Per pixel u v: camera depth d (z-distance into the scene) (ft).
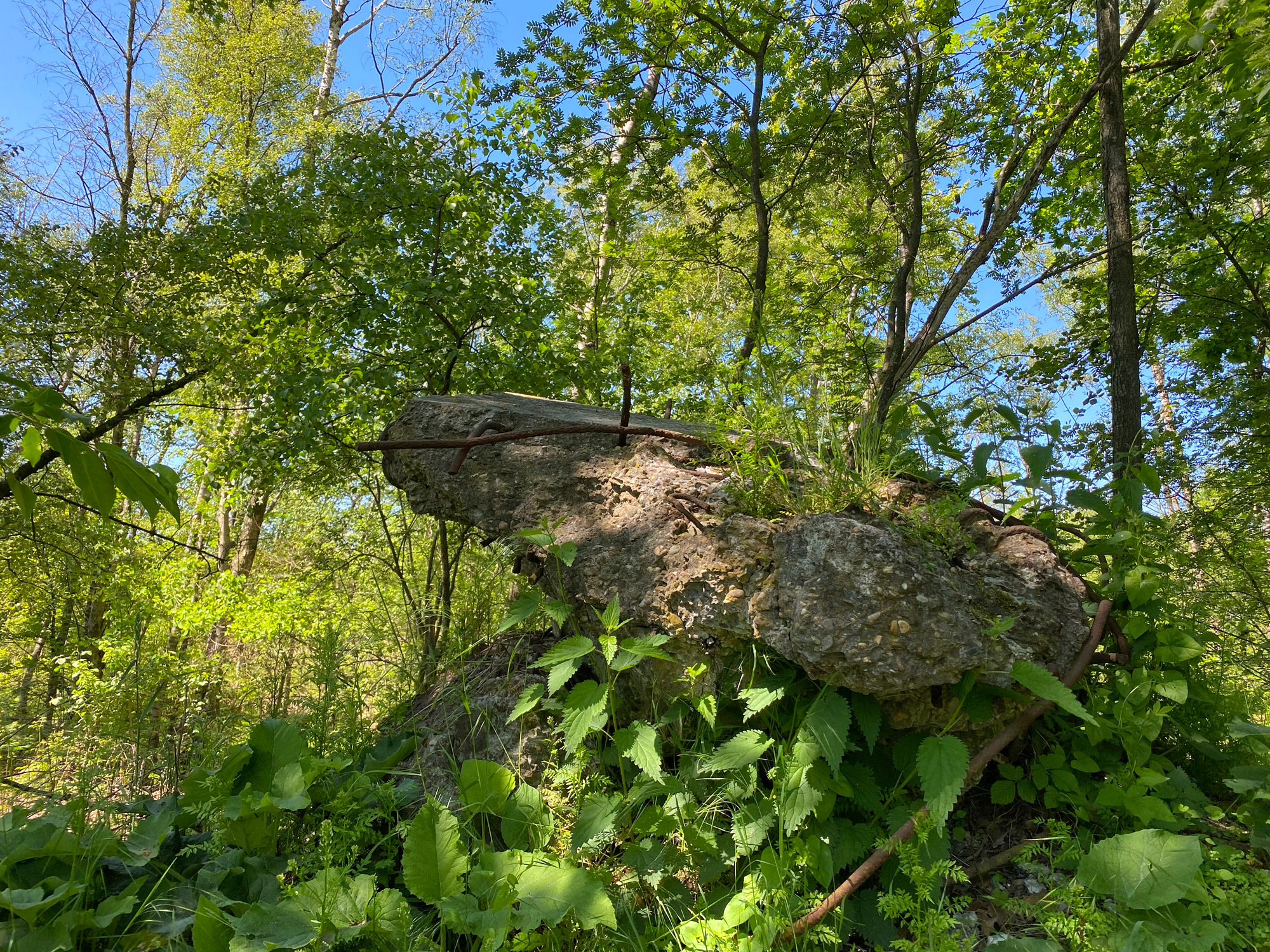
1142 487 8.21
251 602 31.40
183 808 7.32
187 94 48.24
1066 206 26.61
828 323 25.02
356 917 5.78
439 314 22.53
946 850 6.12
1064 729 7.38
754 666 6.75
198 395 33.94
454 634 12.32
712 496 7.92
